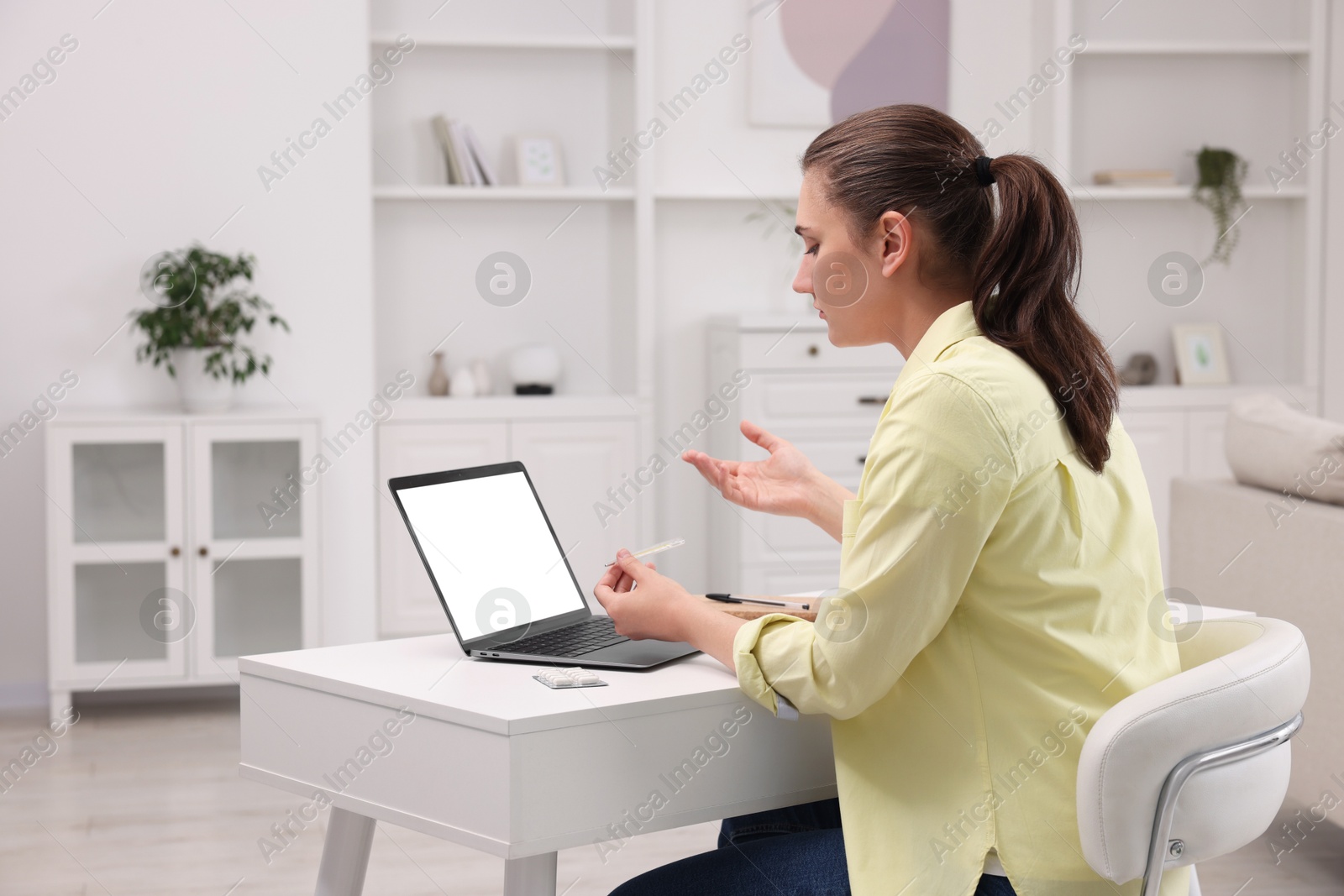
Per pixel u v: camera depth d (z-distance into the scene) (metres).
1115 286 4.51
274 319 3.66
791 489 1.57
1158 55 4.50
